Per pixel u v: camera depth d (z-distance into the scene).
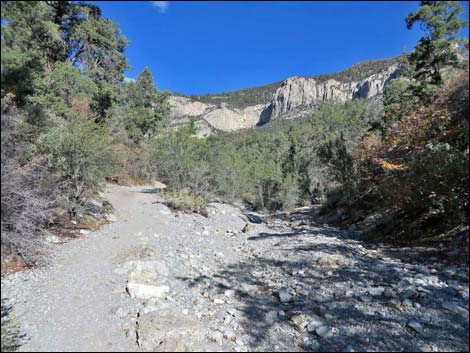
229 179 23.41
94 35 22.47
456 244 7.93
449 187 8.29
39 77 13.66
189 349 4.18
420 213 10.45
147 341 4.27
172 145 19.11
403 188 10.05
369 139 17.56
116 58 25.94
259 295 6.62
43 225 8.61
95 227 11.20
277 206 24.55
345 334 4.73
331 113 37.72
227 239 13.05
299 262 8.82
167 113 43.91
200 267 8.48
